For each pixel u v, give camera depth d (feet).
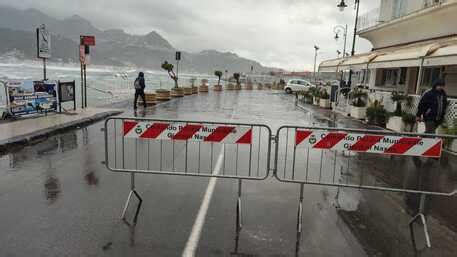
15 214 15.10
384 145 15.56
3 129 32.01
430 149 15.35
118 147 28.43
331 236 14.07
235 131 16.35
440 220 16.29
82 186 18.88
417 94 44.50
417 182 22.17
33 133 30.76
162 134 16.49
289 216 15.85
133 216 15.16
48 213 15.26
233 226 14.53
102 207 16.07
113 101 69.56
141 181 19.89
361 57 66.28
